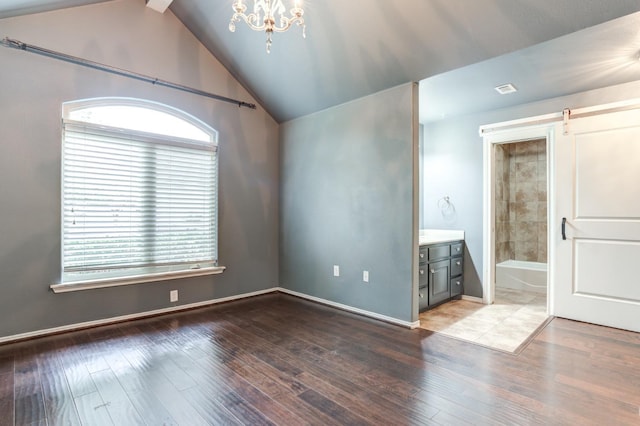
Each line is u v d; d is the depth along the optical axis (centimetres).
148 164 332
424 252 341
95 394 190
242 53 353
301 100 382
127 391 193
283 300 396
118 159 314
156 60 334
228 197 391
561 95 331
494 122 382
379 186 324
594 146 309
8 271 262
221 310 354
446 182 425
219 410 175
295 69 342
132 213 323
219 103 382
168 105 342
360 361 232
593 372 215
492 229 388
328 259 376
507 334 284
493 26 226
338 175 364
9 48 260
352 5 256
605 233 303
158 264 339
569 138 323
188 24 350
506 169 516
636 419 166
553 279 334
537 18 212
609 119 301
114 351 247
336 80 332
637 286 288
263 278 428
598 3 193
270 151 434
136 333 284
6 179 260
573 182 321
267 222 432
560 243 328
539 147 496
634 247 289
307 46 309
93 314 300
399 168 307
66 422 165
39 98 273
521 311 352
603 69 275
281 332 288
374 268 329
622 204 295
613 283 299
